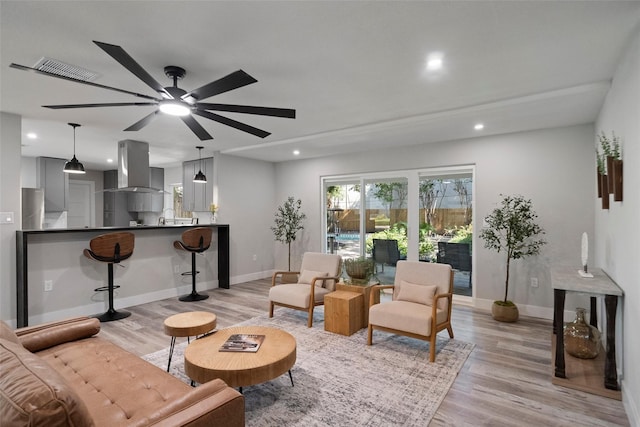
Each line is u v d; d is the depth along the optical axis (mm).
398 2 1868
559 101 3320
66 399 1119
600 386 2578
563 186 4277
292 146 5586
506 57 2527
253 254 6883
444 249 5289
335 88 3148
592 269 3391
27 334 2279
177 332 2715
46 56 2473
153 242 5281
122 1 1832
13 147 3857
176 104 2477
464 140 4973
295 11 1946
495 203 4723
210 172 6953
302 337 3721
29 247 4055
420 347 3445
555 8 1923
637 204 2094
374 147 5668
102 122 4230
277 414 2311
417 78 2914
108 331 3902
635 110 2129
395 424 2211
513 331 3906
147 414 1562
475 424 2217
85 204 8688
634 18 2008
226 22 2053
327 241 6648
